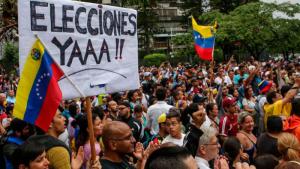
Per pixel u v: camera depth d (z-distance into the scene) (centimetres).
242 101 1182
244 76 1727
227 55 4631
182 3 5731
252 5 4053
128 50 518
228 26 3919
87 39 464
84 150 532
